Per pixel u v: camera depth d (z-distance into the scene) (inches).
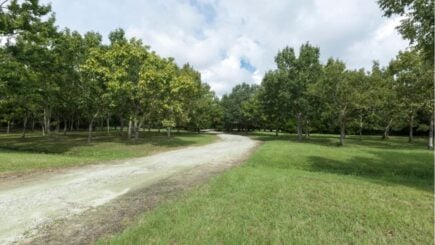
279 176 377.1
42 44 767.7
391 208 236.2
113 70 936.9
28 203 259.1
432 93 903.7
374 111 1238.3
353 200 258.2
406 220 206.4
